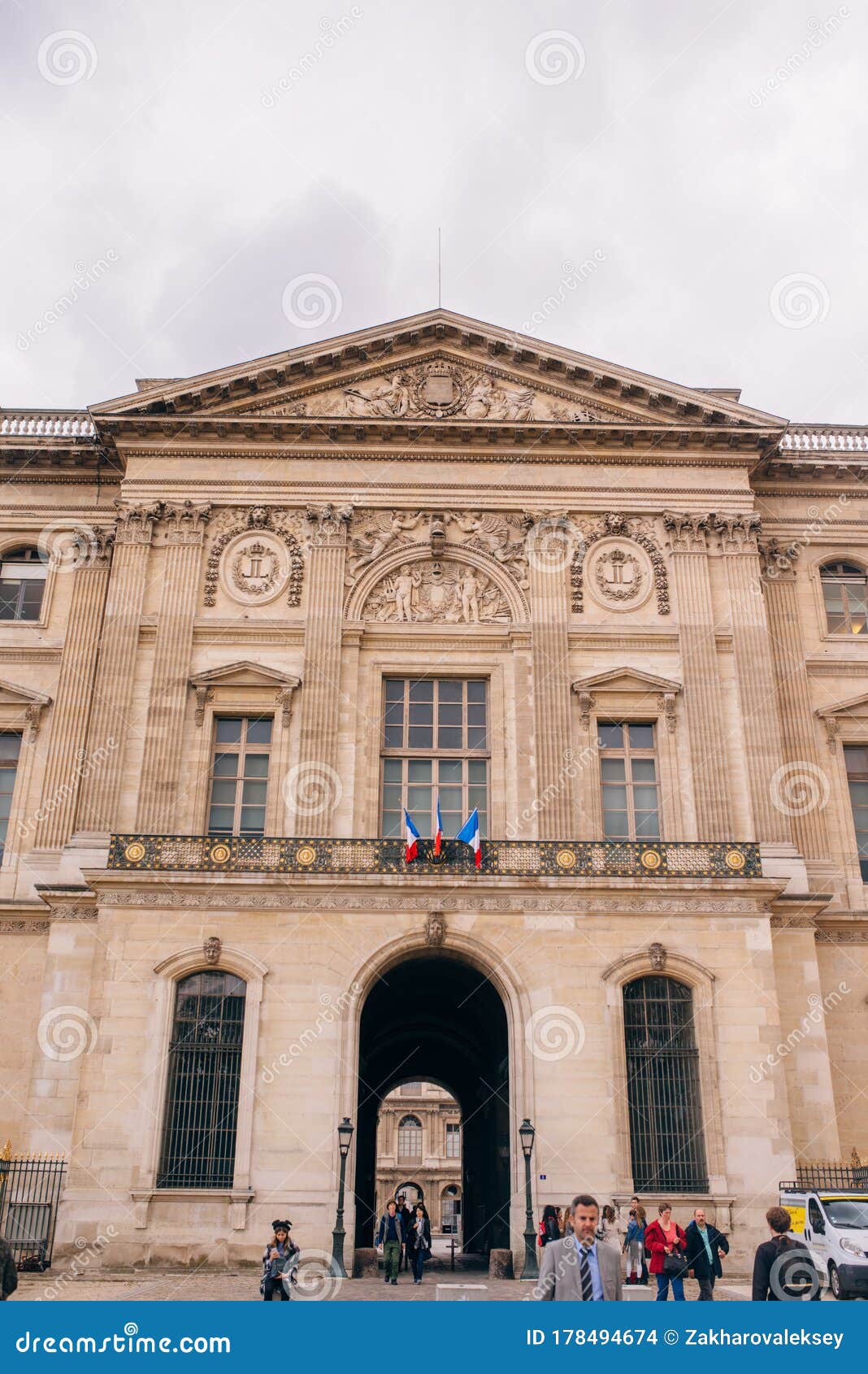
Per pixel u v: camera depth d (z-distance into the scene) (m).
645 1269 26.14
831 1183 32.50
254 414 41.19
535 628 39.00
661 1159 31.11
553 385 42.00
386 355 42.34
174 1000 31.72
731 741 38.12
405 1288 27.05
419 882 32.66
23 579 42.91
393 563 40.00
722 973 32.38
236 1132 30.55
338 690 38.03
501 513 40.84
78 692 40.84
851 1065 37.03
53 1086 33.97
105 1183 29.72
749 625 39.47
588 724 38.06
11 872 38.62
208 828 36.84
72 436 43.59
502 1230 35.06
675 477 41.31
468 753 38.19
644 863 33.59
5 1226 31.28
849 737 41.19
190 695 38.06
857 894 39.25
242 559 39.91
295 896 32.62
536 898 32.88
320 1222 29.53
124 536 39.84
